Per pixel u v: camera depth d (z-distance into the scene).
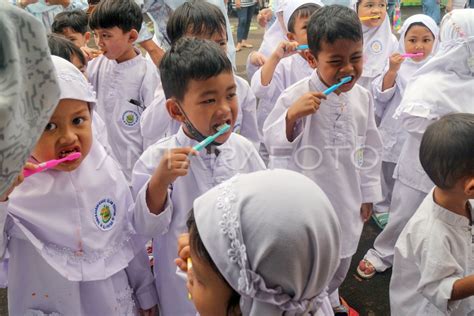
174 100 1.34
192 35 1.86
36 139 0.58
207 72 1.23
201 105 1.26
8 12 0.53
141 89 2.38
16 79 0.52
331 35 1.51
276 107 1.75
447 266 1.31
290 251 0.71
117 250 1.28
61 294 1.23
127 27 2.26
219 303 0.81
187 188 1.40
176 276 1.41
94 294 1.25
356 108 1.74
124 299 1.34
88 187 1.21
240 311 0.80
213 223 0.76
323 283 0.80
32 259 1.21
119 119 2.37
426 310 1.45
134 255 1.34
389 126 2.63
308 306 0.79
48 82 0.57
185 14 1.88
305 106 1.53
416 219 1.43
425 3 6.09
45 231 1.17
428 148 1.35
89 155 1.25
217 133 1.27
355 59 1.56
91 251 1.22
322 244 0.75
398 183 2.14
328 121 1.68
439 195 1.38
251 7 6.57
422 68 1.98
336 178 1.73
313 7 2.38
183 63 1.25
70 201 1.18
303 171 1.72
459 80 1.89
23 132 0.54
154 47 2.51
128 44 2.31
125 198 1.32
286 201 0.73
